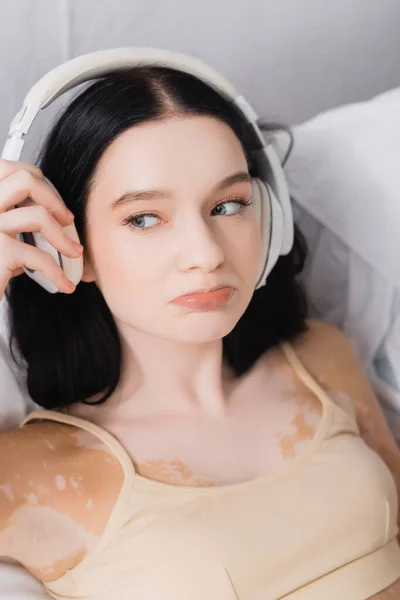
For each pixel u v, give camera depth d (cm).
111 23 112
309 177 117
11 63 109
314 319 118
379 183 113
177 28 117
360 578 85
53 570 81
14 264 72
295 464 86
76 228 81
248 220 80
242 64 125
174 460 85
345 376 102
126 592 78
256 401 93
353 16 130
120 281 78
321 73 133
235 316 80
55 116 89
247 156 85
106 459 83
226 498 81
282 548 80
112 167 75
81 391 90
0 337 93
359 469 87
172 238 75
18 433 85
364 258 115
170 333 79
